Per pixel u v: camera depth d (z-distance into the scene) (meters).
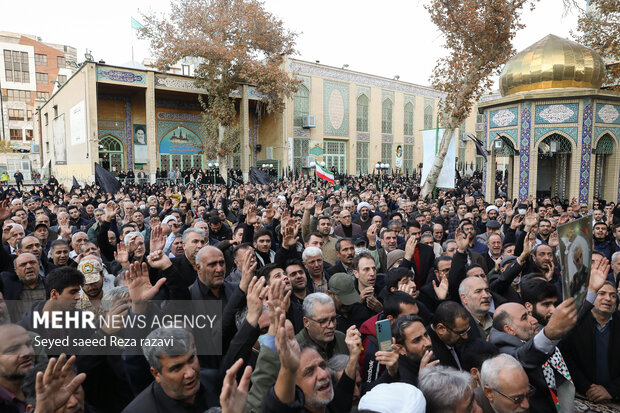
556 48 15.19
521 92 15.82
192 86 26.48
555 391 2.78
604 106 14.99
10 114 50.59
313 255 4.21
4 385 1.95
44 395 1.75
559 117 15.03
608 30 15.70
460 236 4.48
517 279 5.06
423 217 7.81
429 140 14.72
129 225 5.96
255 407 2.16
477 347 2.68
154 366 2.10
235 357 2.39
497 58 13.77
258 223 5.95
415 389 1.92
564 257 2.46
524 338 2.96
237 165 31.64
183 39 23.05
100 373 2.50
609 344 3.40
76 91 25.67
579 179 14.88
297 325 3.28
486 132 17.27
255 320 2.43
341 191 14.30
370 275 3.97
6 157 38.34
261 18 23.53
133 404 2.14
